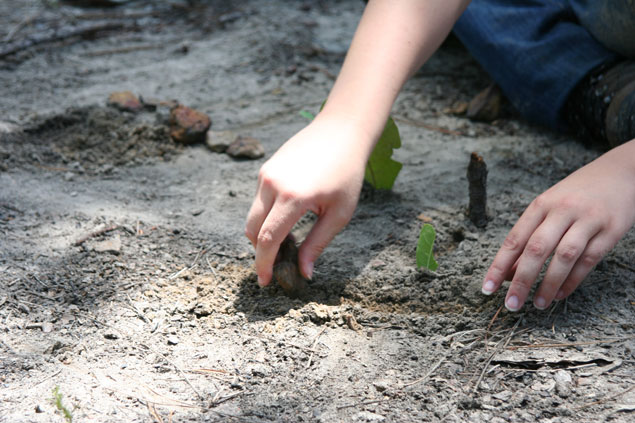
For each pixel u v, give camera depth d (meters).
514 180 1.45
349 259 1.32
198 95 1.68
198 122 1.56
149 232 1.37
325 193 1.22
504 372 1.19
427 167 1.49
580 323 1.22
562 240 1.20
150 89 1.69
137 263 1.32
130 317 1.25
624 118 1.43
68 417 1.13
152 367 1.20
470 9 1.58
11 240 1.34
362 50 1.29
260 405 1.16
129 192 1.45
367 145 1.26
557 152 1.52
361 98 1.27
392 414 1.15
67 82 1.70
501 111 1.62
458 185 1.45
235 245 1.35
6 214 1.38
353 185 1.24
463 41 1.59
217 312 1.26
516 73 1.54
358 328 1.24
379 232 1.37
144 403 1.16
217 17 2.17
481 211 1.36
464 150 1.53
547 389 1.17
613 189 1.21
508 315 1.24
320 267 1.31
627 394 1.16
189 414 1.15
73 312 1.25
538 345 1.21
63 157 1.50
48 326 1.23
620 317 1.23
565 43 1.52
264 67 1.80
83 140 1.54
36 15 2.12
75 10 2.20
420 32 1.30
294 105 1.66
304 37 1.99
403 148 1.54
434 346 1.22
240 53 1.89
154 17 2.19
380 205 1.41
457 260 1.31
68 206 1.41
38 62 1.80
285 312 1.26
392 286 1.28
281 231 1.22
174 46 1.95
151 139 1.55
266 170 1.24
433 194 1.43
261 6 2.27
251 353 1.21
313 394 1.17
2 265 1.30
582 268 1.21
